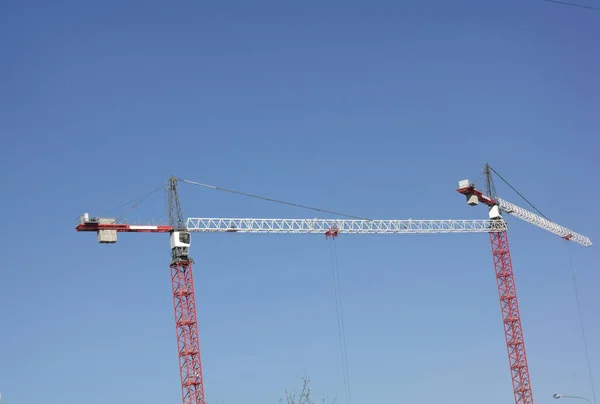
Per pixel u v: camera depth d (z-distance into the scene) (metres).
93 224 194.12
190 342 199.62
